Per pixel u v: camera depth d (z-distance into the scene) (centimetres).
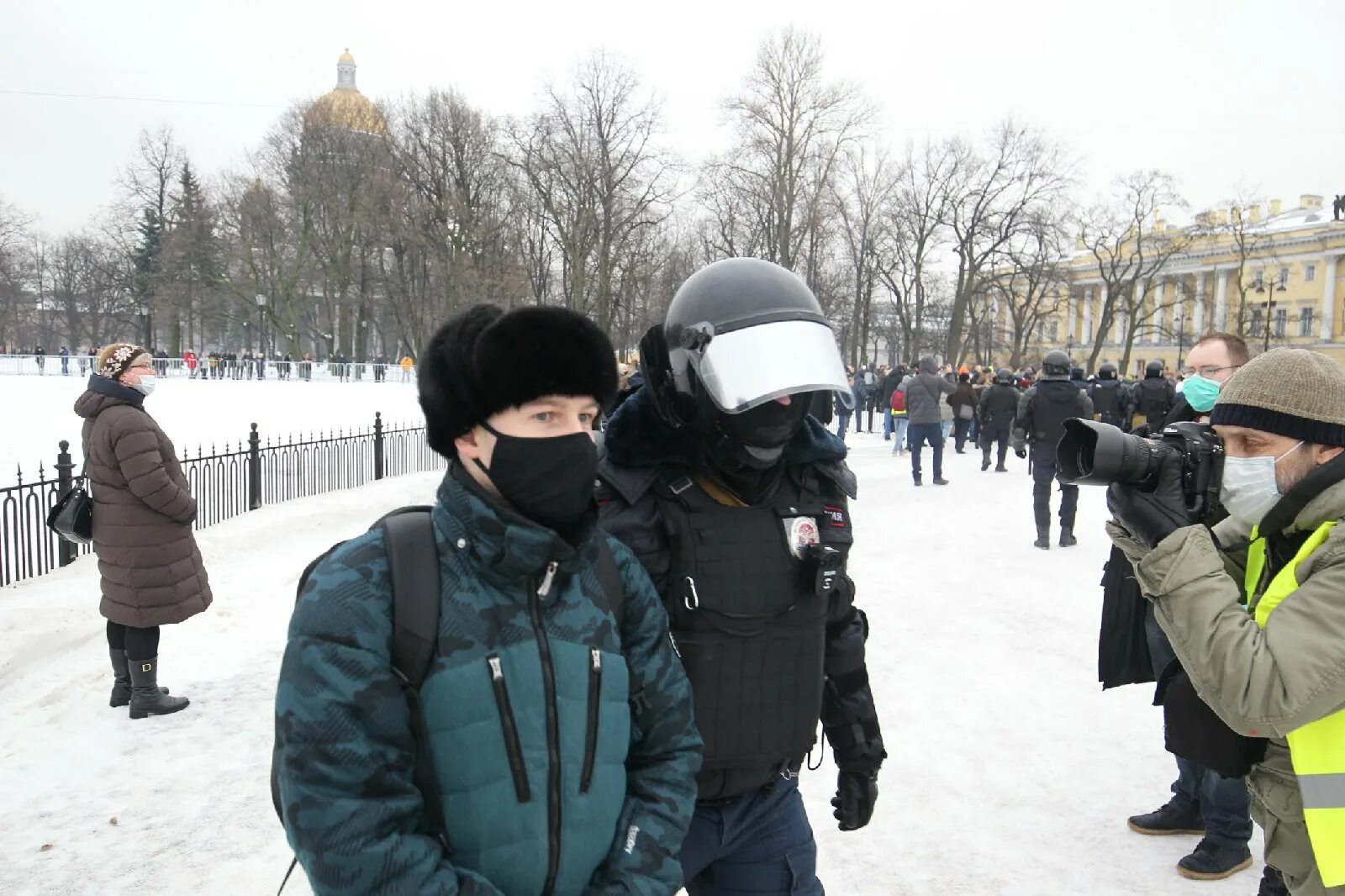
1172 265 6334
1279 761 199
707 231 4353
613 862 152
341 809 130
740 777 204
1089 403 887
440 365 150
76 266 6600
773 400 195
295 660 136
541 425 148
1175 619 191
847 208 4100
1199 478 201
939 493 1297
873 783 233
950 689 504
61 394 2402
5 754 430
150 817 372
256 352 7000
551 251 4275
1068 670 535
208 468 959
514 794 139
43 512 723
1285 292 6119
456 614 141
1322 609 174
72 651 580
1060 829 355
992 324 5578
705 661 197
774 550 204
